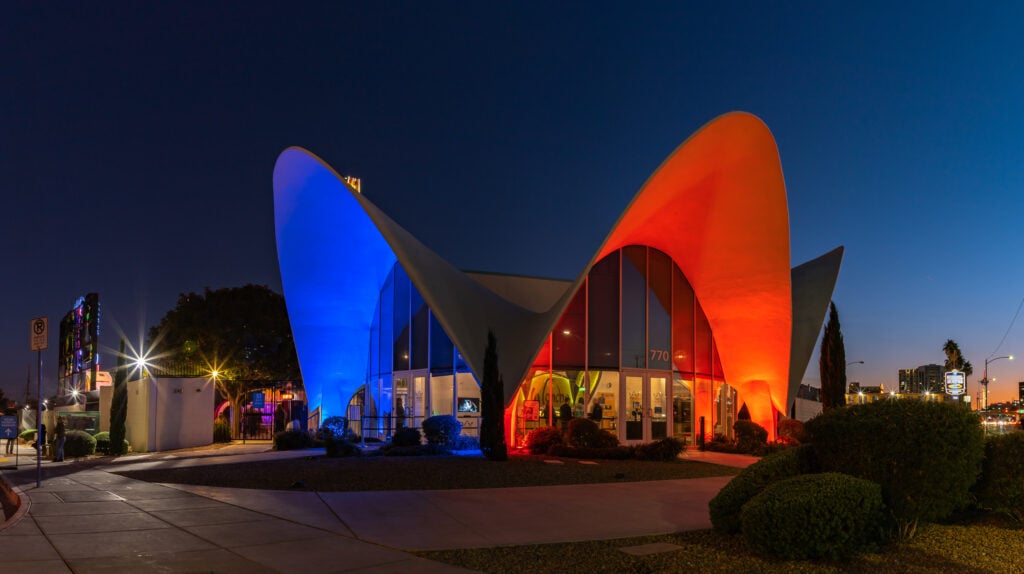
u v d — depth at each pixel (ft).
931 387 439.63
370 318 88.79
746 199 70.13
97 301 160.45
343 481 42.04
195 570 22.17
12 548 24.90
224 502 35.42
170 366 116.57
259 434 112.27
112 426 74.74
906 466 26.18
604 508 34.45
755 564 23.53
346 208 68.03
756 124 61.41
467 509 33.78
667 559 24.38
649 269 79.51
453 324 61.98
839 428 27.78
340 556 24.45
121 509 33.47
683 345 80.69
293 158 63.72
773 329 77.00
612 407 74.18
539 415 70.23
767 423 81.82
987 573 22.15
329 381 90.38
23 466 60.49
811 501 23.77
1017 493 28.25
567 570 23.02
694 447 77.41
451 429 63.52
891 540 26.07
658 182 63.93
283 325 129.39
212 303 126.82
